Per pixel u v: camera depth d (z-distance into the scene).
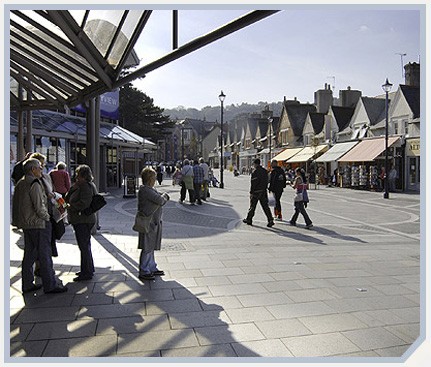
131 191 20.00
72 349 3.81
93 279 6.01
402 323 4.50
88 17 5.96
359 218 13.87
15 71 9.28
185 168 17.17
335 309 4.90
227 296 5.30
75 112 23.53
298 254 7.82
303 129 46.28
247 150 70.19
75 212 5.94
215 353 3.76
